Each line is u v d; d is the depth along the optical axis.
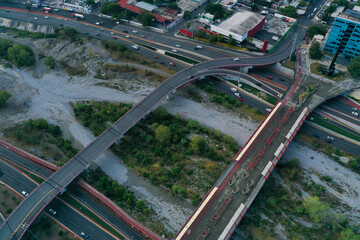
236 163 162.50
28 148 186.00
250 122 198.88
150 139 185.75
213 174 167.00
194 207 155.12
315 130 192.62
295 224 148.12
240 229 145.50
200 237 133.75
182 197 158.88
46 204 151.88
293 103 195.38
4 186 166.38
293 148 183.00
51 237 145.25
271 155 164.75
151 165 174.38
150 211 154.00
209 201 146.50
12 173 172.38
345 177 167.62
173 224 149.00
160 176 168.00
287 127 179.00
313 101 196.62
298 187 163.88
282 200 157.25
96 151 175.00
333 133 190.50
